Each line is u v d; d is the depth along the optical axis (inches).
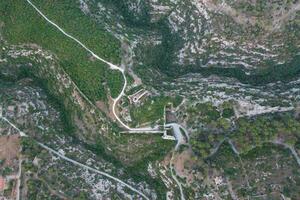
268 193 3909.9
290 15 4466.0
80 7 4601.4
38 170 4190.5
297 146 4069.9
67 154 4404.5
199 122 4343.0
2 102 4439.0
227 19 4601.4
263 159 4065.0
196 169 4151.1
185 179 4190.5
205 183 4092.0
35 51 4598.9
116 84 4411.9
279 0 4436.5
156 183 4414.4
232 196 3996.1
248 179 4010.8
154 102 4387.3
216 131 4301.2
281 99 4347.9
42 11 4522.6
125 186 4370.1
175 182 4252.0
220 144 4234.7
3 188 4089.6
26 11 4522.6
